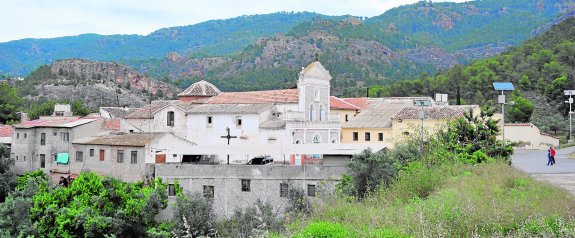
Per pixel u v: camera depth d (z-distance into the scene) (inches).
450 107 2999.5
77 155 2682.1
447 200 959.0
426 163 1531.7
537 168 1898.4
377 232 783.1
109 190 1921.8
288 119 2605.8
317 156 2541.8
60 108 4008.4
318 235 802.8
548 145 3567.9
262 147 2317.9
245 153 2288.4
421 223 776.9
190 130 2819.9
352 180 1475.1
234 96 2997.0
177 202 1813.5
